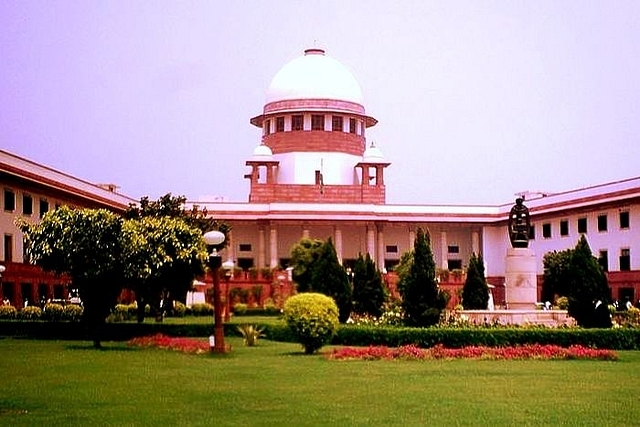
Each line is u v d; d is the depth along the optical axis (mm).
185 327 30547
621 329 24391
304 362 20359
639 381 16281
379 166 70125
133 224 26969
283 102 71375
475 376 17109
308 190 69062
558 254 48938
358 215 66812
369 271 33875
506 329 24312
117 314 38844
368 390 14875
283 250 69438
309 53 74750
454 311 30953
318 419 11844
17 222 29156
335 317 23312
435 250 70812
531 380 16391
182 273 31984
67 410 12633
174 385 15602
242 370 18391
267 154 69438
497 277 67688
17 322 30438
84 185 50812
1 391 14695
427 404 13195
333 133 71188
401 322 28438
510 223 29906
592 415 12203
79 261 26016
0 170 37906
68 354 22562
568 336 24016
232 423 11539
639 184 51562
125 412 12453
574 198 58469
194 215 40812
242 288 57500
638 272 51375
